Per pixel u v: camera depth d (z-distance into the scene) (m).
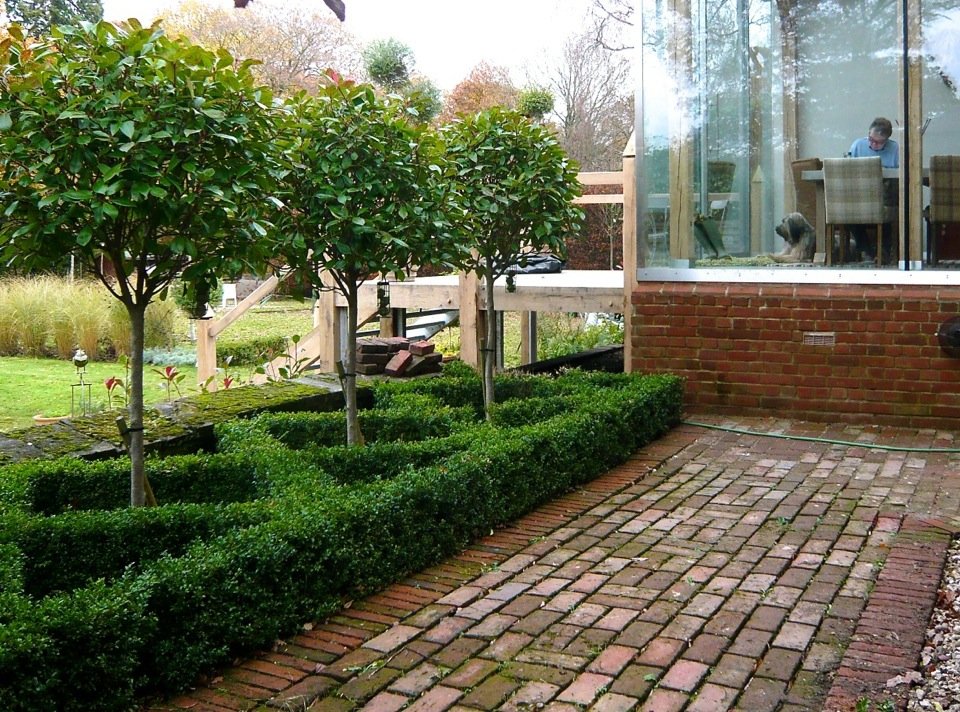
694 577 3.77
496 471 4.44
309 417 5.51
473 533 4.27
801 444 6.21
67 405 10.27
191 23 26.28
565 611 3.43
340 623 3.34
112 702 2.65
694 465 5.70
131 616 2.71
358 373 8.23
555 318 13.11
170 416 5.60
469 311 8.54
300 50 26.61
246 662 3.05
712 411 7.16
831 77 7.34
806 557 4.00
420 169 5.21
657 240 7.41
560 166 6.40
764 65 7.54
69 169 3.48
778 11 7.52
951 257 6.62
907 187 6.72
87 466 4.24
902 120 6.75
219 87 3.74
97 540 3.43
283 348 14.67
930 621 3.32
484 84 25.47
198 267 3.81
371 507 3.65
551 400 5.97
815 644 3.14
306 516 3.48
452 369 7.77
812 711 2.68
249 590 3.09
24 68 3.47
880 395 6.66
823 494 5.01
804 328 6.84
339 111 4.98
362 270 5.34
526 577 3.79
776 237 7.47
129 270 3.96
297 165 4.88
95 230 3.54
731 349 7.07
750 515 4.64
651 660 3.02
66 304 15.30
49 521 3.40
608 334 12.13
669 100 7.38
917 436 6.34
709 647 3.11
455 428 5.41
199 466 4.37
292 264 4.99
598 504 4.88
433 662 3.03
